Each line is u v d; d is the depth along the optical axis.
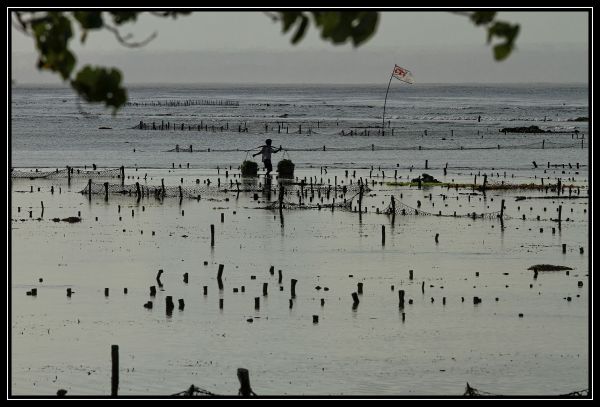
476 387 141.88
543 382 144.50
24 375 142.88
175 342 164.12
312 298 198.12
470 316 183.12
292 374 147.88
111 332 168.75
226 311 186.00
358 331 172.00
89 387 140.88
